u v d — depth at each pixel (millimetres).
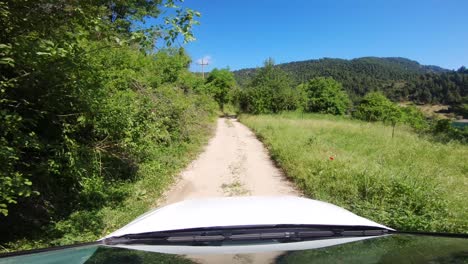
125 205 6855
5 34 4262
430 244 1900
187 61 19562
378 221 5277
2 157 4105
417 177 7363
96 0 4930
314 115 37688
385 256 1690
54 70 4789
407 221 5145
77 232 5426
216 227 1970
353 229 2086
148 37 4824
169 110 12594
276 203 2434
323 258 1661
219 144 16578
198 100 19359
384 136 16594
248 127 27266
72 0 4578
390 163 10078
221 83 52750
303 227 2025
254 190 8305
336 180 7883
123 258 1682
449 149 12625
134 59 12062
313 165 9312
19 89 4988
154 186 8328
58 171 5586
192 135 16188
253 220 2051
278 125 22641
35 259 1700
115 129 7184
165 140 12352
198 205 2408
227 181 9297
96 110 6121
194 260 1630
